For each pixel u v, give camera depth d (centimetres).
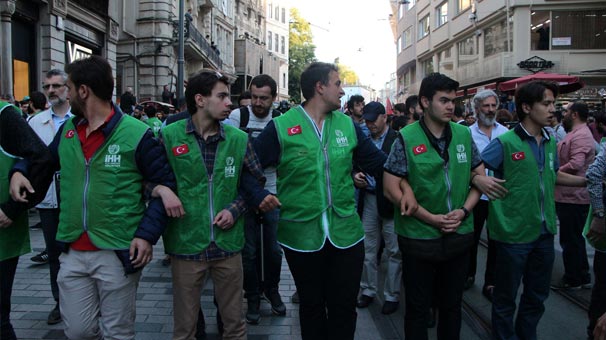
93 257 275
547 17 2161
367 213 482
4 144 317
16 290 499
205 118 295
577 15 2138
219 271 306
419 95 328
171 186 289
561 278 570
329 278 313
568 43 2153
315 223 302
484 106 508
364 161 336
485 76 2411
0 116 310
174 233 297
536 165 364
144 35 2422
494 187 319
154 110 830
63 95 464
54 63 1464
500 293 375
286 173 309
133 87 2417
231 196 306
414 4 3775
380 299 510
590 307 388
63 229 277
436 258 322
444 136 327
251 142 317
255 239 436
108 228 274
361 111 582
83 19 1675
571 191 525
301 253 306
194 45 2622
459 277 331
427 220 319
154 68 2434
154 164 284
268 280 457
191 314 303
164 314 443
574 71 2138
